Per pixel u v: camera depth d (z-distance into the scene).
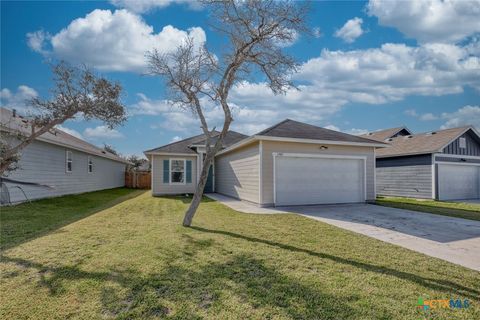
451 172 15.95
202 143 18.88
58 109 5.10
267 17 7.20
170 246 5.52
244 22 7.29
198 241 5.91
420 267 4.54
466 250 5.52
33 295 3.52
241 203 13.07
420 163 15.97
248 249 5.39
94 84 5.29
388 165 17.86
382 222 8.29
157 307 3.26
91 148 19.92
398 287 3.80
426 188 15.61
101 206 12.04
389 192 17.72
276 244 5.78
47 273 4.17
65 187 15.45
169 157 18.44
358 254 5.17
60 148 14.84
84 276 4.07
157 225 7.57
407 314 3.15
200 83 8.40
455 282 3.99
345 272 4.30
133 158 39.53
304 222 8.17
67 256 4.89
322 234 6.69
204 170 7.75
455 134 15.98
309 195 12.28
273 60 7.78
